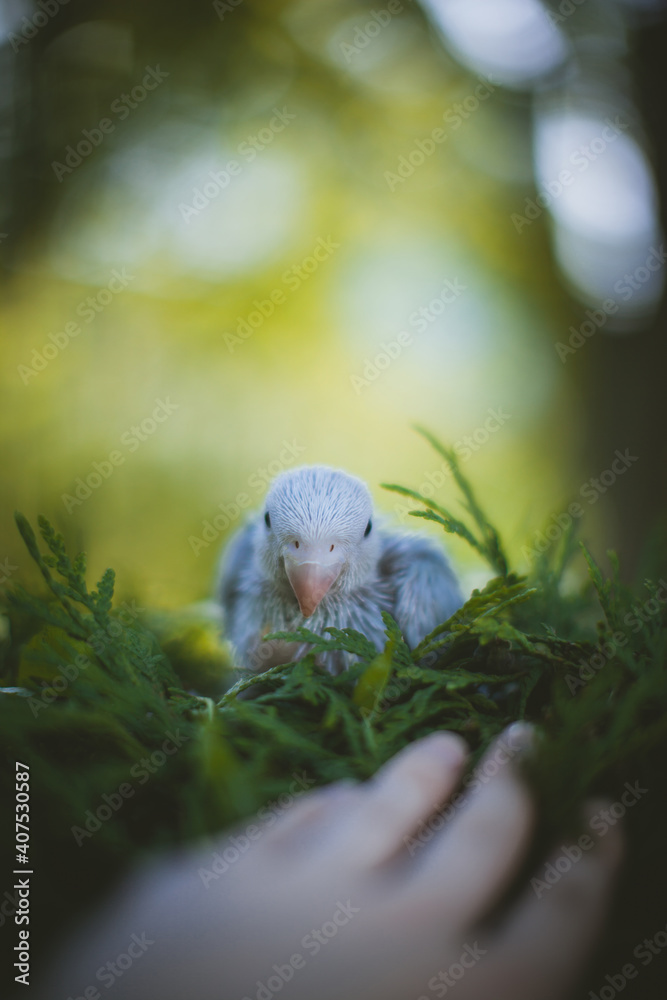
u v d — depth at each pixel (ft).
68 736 0.61
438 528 0.99
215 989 0.43
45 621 0.66
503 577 0.65
